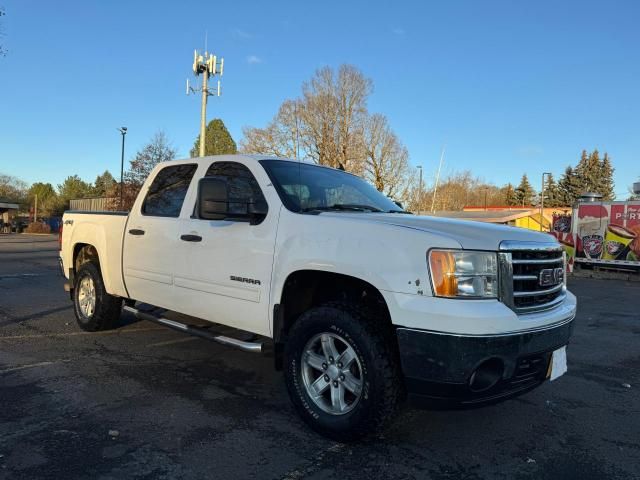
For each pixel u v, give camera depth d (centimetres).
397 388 348
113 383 480
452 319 314
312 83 4369
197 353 589
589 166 8094
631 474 338
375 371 342
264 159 462
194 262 474
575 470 342
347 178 520
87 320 661
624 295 1316
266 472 326
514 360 329
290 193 434
